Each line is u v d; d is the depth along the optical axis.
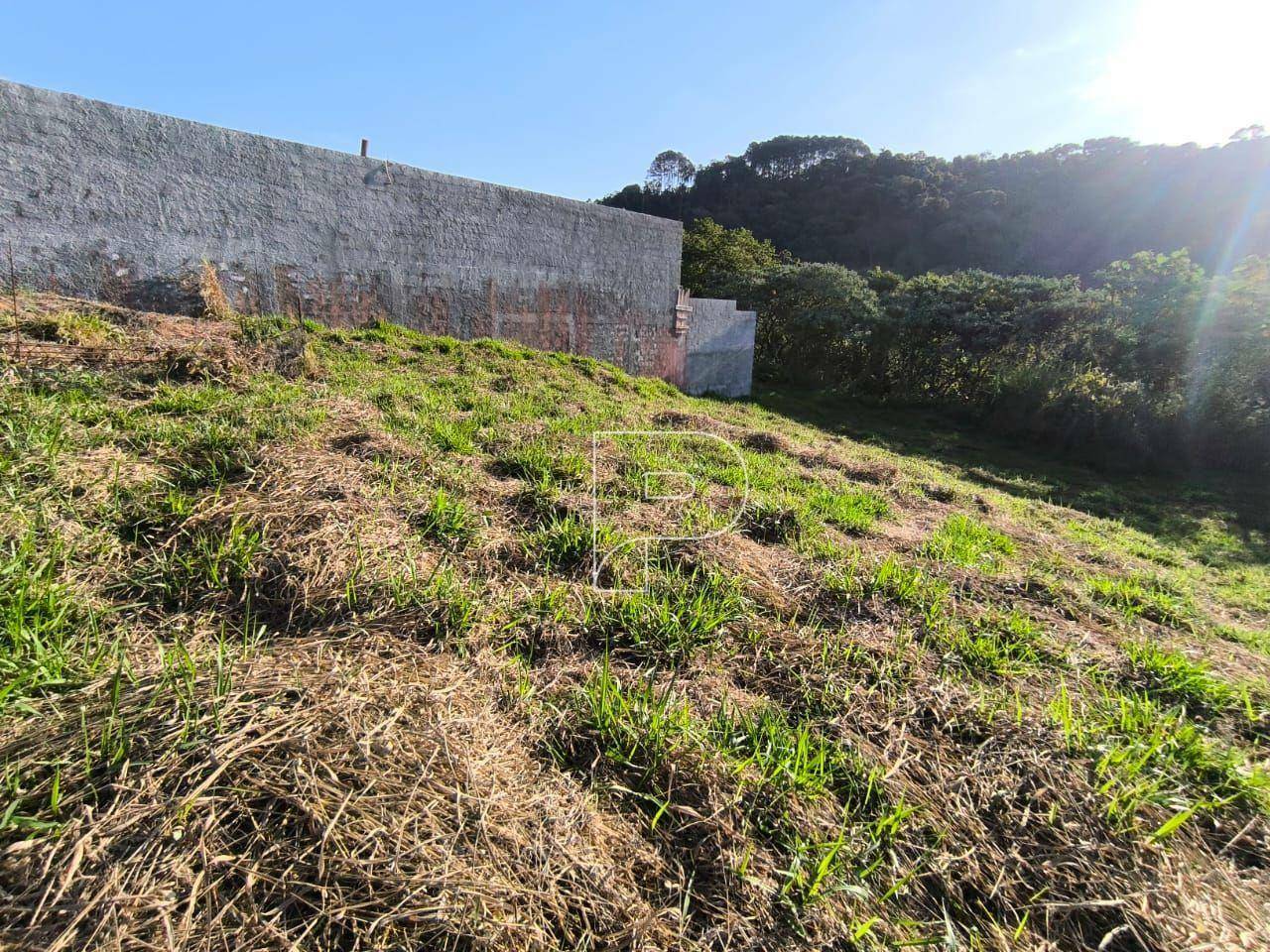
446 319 7.95
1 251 4.83
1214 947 1.34
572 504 3.11
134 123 5.36
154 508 2.22
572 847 1.32
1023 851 1.54
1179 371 10.23
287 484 2.52
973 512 5.05
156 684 1.46
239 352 4.13
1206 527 6.94
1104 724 2.04
